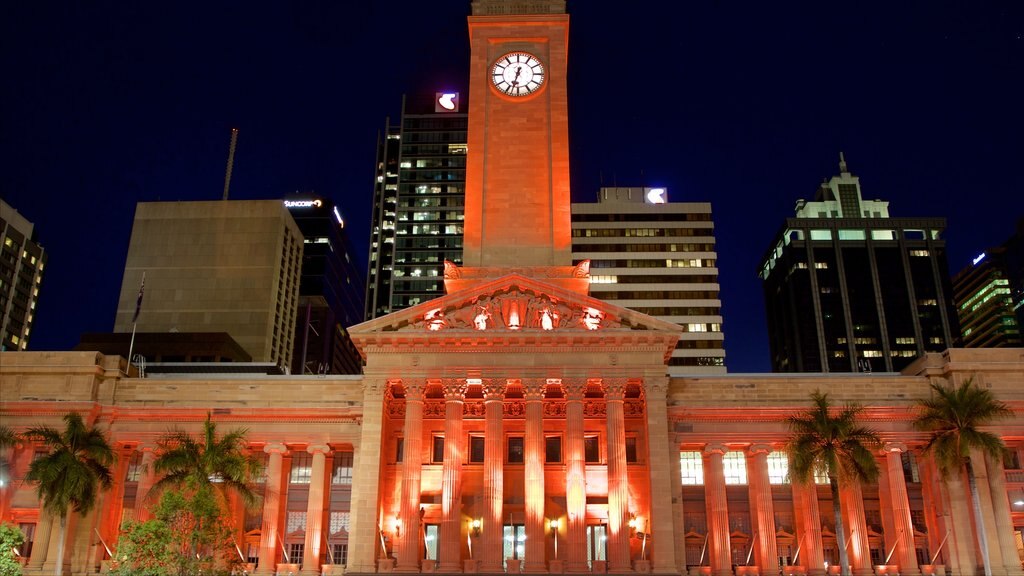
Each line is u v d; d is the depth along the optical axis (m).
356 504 76.75
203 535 63.78
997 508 76.88
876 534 81.75
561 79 99.50
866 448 71.81
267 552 78.44
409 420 77.19
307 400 83.00
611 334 78.06
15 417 81.81
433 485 81.62
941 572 77.44
